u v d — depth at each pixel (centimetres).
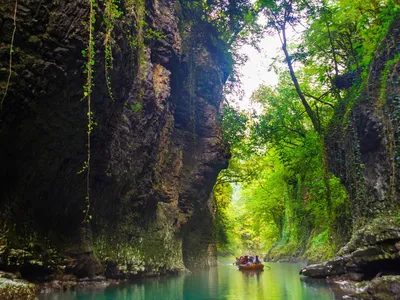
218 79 2336
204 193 2300
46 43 865
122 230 1498
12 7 816
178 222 2086
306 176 2608
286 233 4169
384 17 1419
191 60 2100
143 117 1564
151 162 1703
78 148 1074
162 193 1941
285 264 3114
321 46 1983
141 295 1105
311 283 1434
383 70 1334
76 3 887
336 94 1884
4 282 760
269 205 4428
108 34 950
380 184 1298
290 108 2475
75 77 927
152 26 1638
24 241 958
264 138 2448
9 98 830
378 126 1306
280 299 1048
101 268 1252
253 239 6662
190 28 2091
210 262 2866
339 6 1788
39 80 869
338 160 1656
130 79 1185
